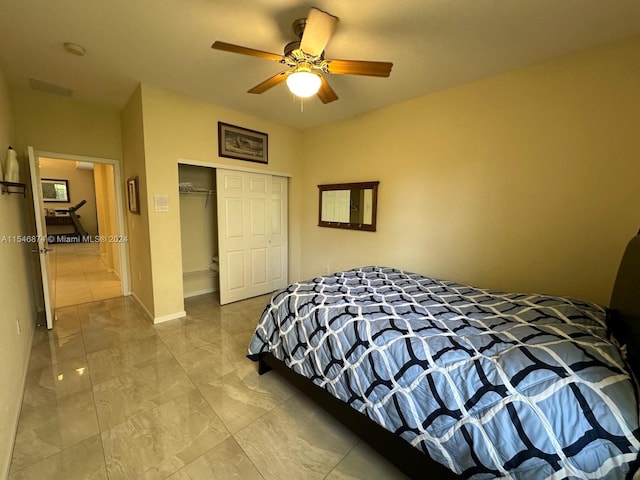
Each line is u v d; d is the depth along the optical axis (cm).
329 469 145
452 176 281
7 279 186
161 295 313
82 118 340
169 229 312
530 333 134
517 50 211
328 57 224
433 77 256
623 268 146
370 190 351
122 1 167
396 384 133
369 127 349
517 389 105
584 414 93
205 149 331
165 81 276
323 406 172
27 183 311
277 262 441
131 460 146
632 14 169
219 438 162
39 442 155
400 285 234
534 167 234
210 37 202
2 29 193
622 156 197
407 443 130
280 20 183
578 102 211
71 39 206
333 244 407
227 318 332
